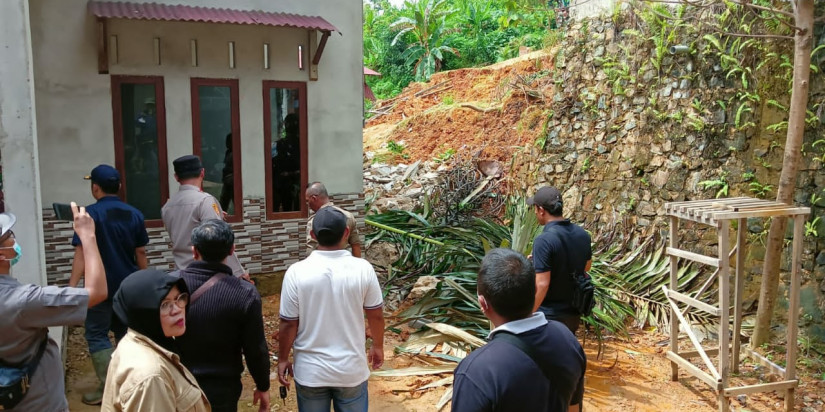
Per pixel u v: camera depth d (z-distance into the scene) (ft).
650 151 26.73
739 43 22.48
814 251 19.93
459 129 47.73
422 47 89.15
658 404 16.57
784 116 21.08
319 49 23.35
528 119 41.83
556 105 33.45
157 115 22.06
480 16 88.94
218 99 23.02
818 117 19.83
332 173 25.30
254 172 23.84
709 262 15.88
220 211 15.43
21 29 13.58
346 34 24.82
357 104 25.45
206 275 10.06
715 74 23.66
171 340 7.91
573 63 32.01
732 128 23.00
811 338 19.81
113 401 7.25
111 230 14.70
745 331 20.85
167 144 22.27
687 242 24.40
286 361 11.25
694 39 24.40
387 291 24.75
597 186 30.12
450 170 41.01
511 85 47.06
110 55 21.11
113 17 19.66
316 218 11.25
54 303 8.20
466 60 88.22
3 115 13.35
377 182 40.37
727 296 15.47
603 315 20.63
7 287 8.11
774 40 21.33
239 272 14.53
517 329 7.34
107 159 21.44
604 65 29.48
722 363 15.60
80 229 9.12
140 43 21.49
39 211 14.51
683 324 17.25
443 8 90.53
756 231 21.80
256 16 22.08
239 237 23.82
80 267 13.88
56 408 8.79
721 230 15.39
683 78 25.00
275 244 24.49
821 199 19.71
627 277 24.53
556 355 7.24
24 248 13.87
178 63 22.12
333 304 10.75
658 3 25.67
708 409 16.37
